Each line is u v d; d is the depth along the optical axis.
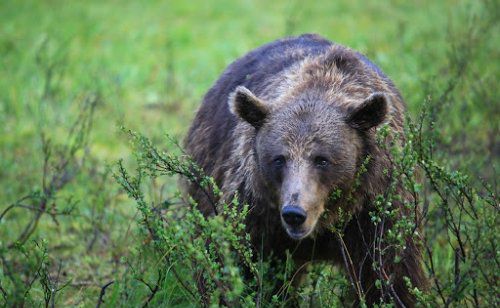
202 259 8.19
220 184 10.21
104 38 25.36
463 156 13.58
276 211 9.37
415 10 26.58
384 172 8.77
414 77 18.44
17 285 8.95
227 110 10.77
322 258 10.09
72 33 25.41
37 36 24.98
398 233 8.88
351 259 9.56
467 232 9.36
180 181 11.98
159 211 9.95
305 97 9.20
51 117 18.47
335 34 24.39
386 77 10.60
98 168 15.91
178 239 8.39
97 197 13.75
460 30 22.06
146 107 19.61
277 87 9.90
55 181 13.79
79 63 22.64
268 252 9.81
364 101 8.82
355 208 9.15
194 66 22.47
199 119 11.71
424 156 9.42
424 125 11.99
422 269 9.52
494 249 8.45
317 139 8.74
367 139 9.06
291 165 8.69
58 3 28.88
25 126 18.23
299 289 9.96
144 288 10.16
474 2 25.50
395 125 9.54
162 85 21.11
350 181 8.93
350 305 10.01
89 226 13.65
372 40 23.02
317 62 9.82
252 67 11.03
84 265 12.49
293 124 8.89
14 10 27.72
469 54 17.12
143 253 10.94
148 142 9.41
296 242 9.81
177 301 10.22
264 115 9.19
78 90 19.97
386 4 27.39
